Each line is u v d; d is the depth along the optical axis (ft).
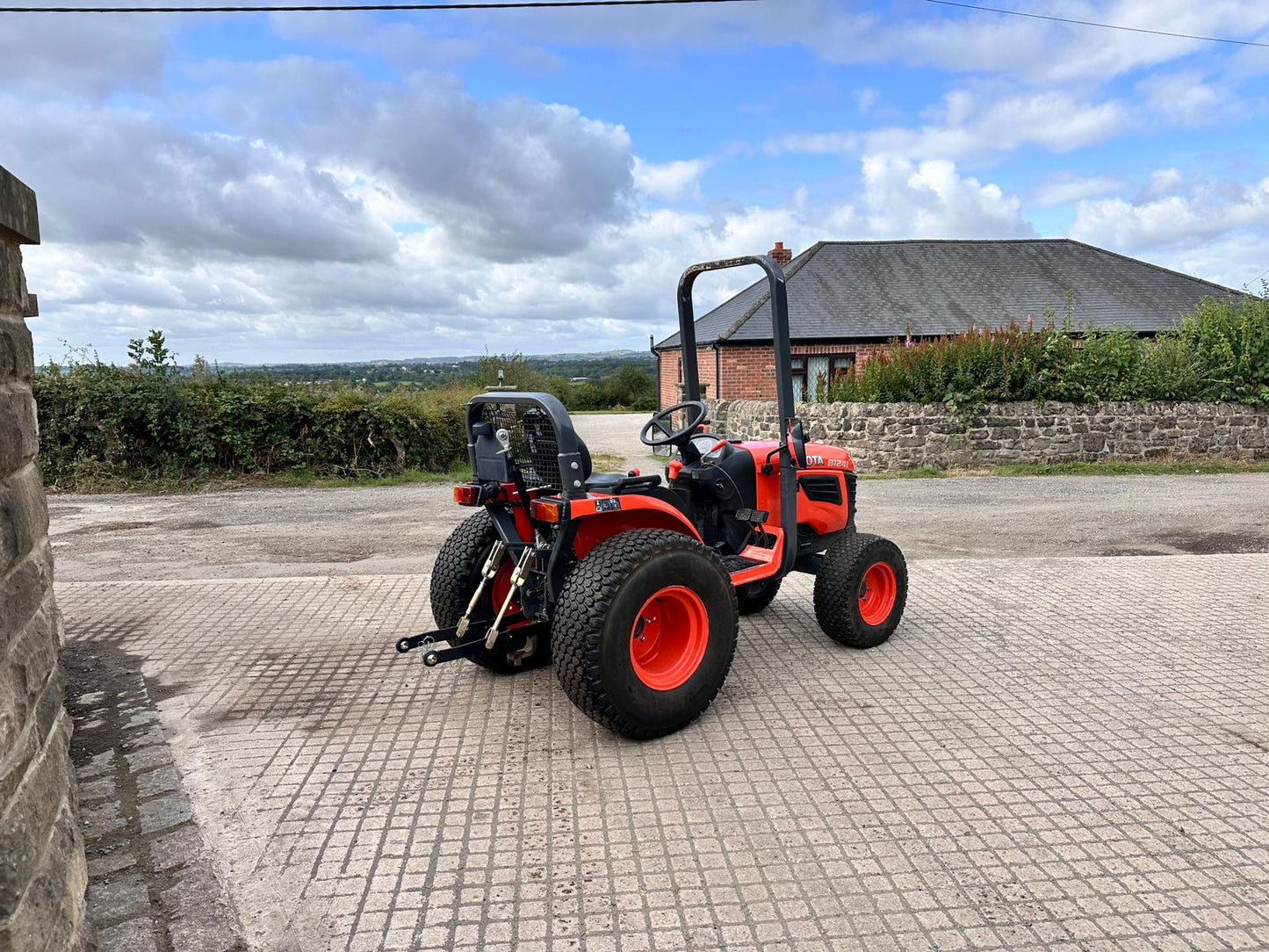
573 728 12.55
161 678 14.70
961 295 68.74
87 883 8.15
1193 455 43.80
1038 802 10.27
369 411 42.83
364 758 11.65
